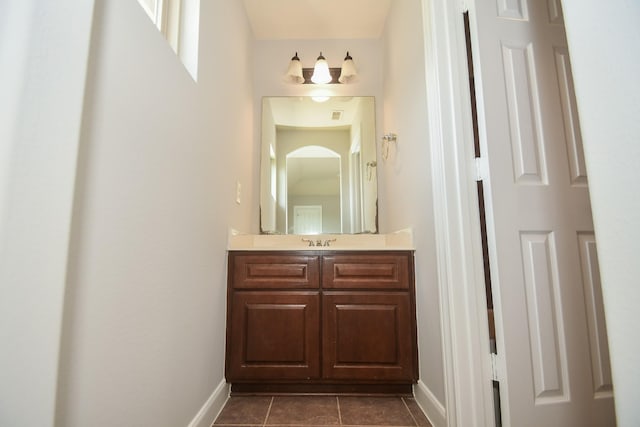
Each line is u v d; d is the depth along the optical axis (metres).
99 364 0.66
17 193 0.57
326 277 1.71
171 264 1.01
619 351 0.51
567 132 1.28
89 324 0.63
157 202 0.92
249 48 2.38
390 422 1.39
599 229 0.55
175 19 1.26
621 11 0.52
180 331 1.08
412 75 1.72
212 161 1.44
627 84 0.51
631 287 0.50
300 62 2.52
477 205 1.28
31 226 0.57
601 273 0.54
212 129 1.44
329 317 1.68
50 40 0.60
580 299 1.19
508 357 1.14
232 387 1.68
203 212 1.32
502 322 1.15
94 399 0.65
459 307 1.23
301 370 1.63
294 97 2.58
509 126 1.25
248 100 2.31
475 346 1.20
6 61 0.59
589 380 1.15
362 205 2.47
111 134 0.70
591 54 0.57
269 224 2.46
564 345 1.16
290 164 2.52
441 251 1.30
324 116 2.57
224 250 1.64
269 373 1.63
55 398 0.55
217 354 1.51
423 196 1.55
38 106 0.59
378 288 1.70
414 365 1.62
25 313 0.56
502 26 1.30
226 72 1.69
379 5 2.26
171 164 1.01
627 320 0.50
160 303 0.94
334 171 2.52
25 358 0.55
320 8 2.28
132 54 0.78
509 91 1.27
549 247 1.21
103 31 0.67
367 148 2.53
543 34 1.32
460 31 1.36
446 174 1.30
